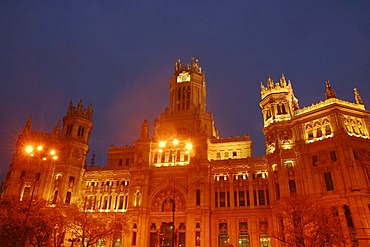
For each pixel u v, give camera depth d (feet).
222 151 322.34
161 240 271.08
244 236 256.73
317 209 185.88
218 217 266.77
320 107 242.17
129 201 285.84
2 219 212.84
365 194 203.21
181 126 334.24
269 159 257.14
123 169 313.12
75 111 334.65
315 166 227.40
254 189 269.85
